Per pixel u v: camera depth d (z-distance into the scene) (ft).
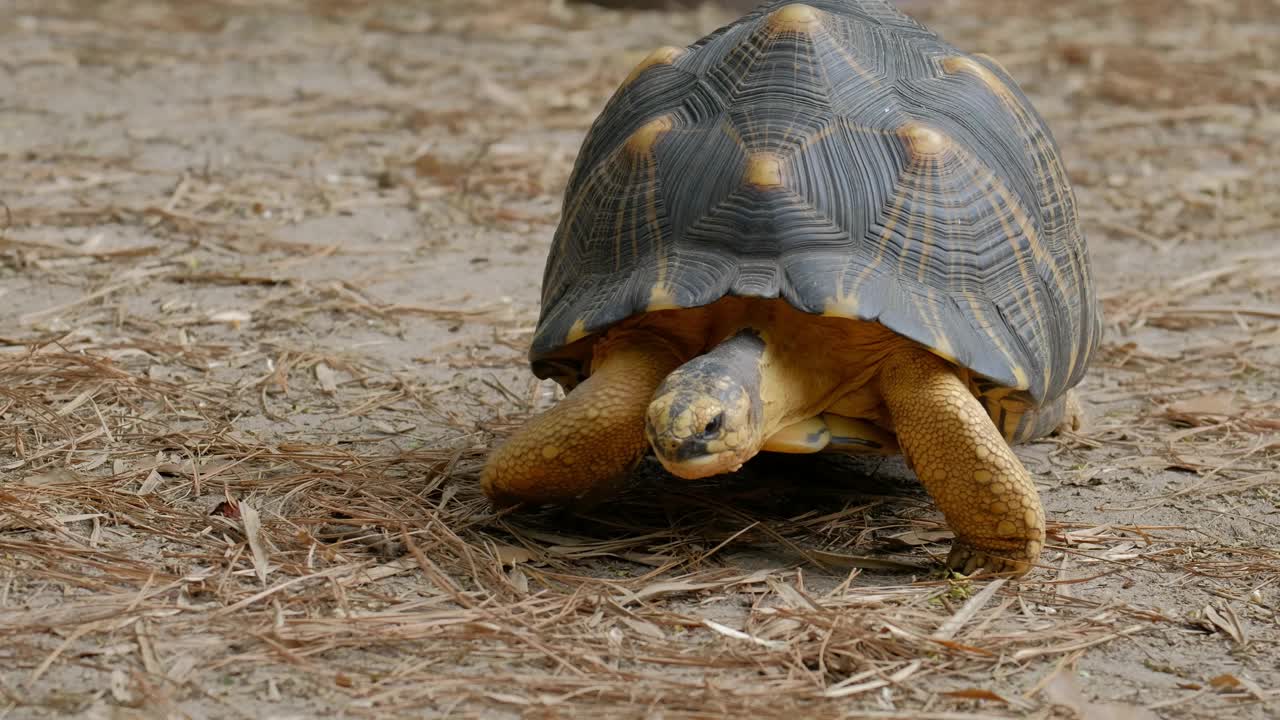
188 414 19.31
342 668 12.44
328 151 36.47
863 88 16.26
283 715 11.60
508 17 56.29
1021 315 15.72
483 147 35.19
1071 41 52.70
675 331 15.47
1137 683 12.85
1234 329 25.30
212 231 29.12
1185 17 58.29
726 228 15.10
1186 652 13.56
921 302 14.85
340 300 25.12
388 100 42.55
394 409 20.17
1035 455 19.27
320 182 33.45
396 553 15.03
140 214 29.89
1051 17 58.29
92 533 15.12
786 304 14.98
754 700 12.11
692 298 14.55
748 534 16.08
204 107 40.86
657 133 16.21
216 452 17.87
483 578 14.53
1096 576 15.33
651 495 17.12
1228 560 15.84
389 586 14.28
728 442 13.66
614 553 15.38
